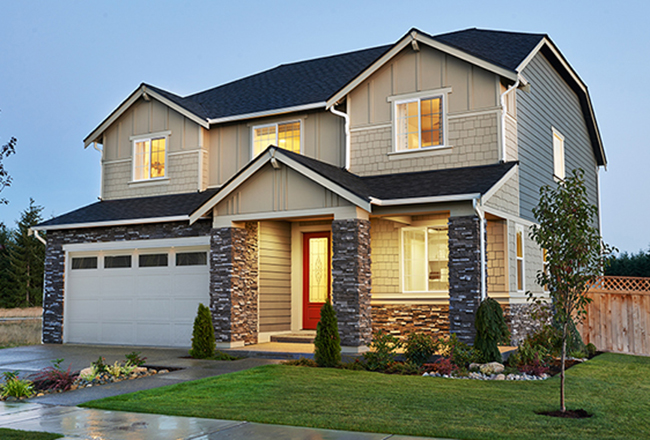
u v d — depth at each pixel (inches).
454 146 590.2
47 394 382.3
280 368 459.8
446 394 358.6
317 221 665.6
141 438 270.1
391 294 613.9
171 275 658.2
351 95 642.2
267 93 754.2
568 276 330.0
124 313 682.2
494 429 276.4
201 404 336.2
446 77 599.2
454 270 513.7
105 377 437.1
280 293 658.2
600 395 372.2
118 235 689.6
